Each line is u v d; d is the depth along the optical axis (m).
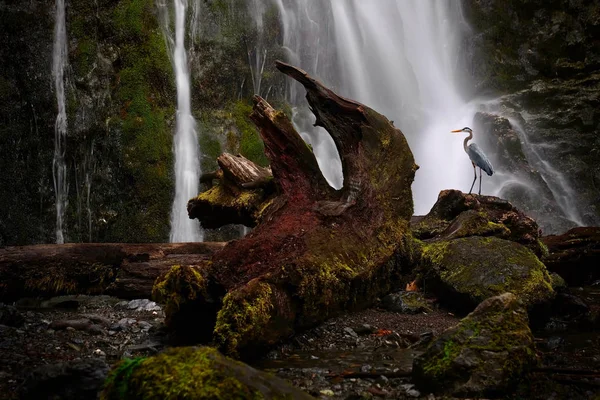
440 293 6.15
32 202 10.86
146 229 11.31
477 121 15.83
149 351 4.67
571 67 16.02
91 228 11.14
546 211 14.62
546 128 15.57
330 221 5.75
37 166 10.93
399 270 6.39
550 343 5.09
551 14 16.34
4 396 3.38
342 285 5.44
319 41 14.44
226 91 12.84
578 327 5.78
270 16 13.52
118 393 2.70
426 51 17.59
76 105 11.23
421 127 16.03
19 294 6.39
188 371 2.66
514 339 3.75
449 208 7.59
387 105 15.71
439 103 17.19
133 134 11.44
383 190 6.34
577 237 8.24
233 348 4.30
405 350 4.82
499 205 7.65
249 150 12.61
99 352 4.59
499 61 16.77
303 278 4.95
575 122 15.45
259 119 6.27
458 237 6.86
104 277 6.62
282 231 5.44
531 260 6.05
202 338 4.97
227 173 7.62
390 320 5.61
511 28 16.75
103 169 11.30
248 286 4.54
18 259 6.37
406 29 17.38
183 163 11.91
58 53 11.28
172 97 11.99
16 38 10.95
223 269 4.86
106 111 11.45
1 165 10.66
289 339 4.93
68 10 11.41
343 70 15.03
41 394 3.20
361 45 15.47
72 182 11.17
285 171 6.23
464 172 15.61
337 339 5.09
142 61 11.80
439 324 5.52
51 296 6.50
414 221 7.62
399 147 6.62
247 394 2.59
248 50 13.16
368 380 3.98
